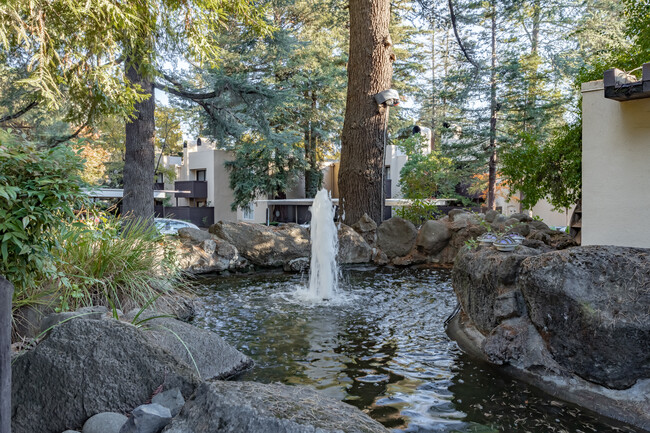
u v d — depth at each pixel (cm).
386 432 201
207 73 1446
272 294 697
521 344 371
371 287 759
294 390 231
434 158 2131
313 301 649
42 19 503
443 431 279
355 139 1244
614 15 2045
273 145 1778
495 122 2228
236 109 1505
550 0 2073
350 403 319
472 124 2283
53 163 266
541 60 2178
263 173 2327
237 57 1791
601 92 390
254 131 1802
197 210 2798
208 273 877
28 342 368
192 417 206
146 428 216
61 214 284
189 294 630
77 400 256
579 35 2030
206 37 658
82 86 607
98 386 261
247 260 941
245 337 475
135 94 614
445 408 310
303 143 2511
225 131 1527
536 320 358
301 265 911
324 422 194
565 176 900
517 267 397
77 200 284
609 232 384
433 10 1666
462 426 285
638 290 301
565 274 333
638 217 368
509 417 296
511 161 970
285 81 2067
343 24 2162
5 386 173
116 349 274
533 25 2311
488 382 353
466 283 478
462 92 2219
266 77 1981
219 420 197
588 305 315
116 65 577
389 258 1035
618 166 379
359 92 1241
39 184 255
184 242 889
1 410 171
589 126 397
